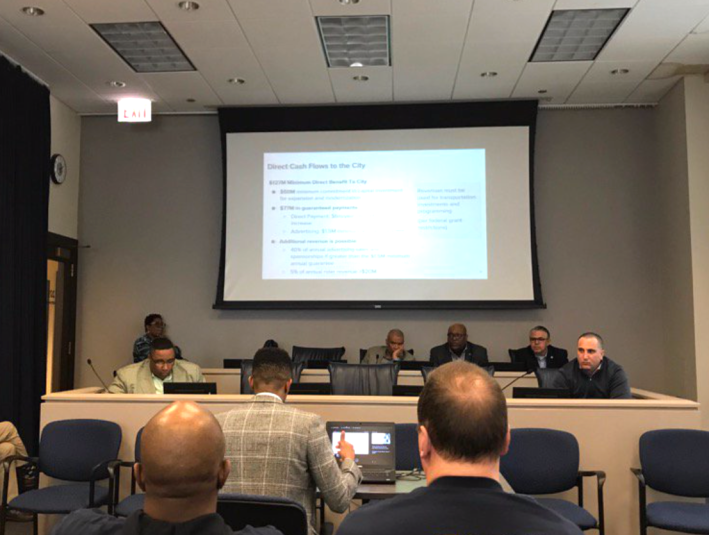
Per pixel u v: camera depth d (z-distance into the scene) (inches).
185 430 45.1
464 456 44.2
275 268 273.9
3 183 215.8
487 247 268.1
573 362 177.0
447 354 241.9
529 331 271.3
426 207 271.1
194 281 282.2
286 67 234.1
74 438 147.7
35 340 233.1
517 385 196.1
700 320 234.2
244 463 86.2
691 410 144.9
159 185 286.0
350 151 274.4
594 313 270.8
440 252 269.9
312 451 87.0
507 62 229.8
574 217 273.9
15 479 169.2
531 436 138.6
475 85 251.9
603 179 274.1
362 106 273.9
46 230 242.7
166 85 251.9
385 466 111.6
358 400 146.5
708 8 190.1
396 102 271.9
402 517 42.8
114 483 140.0
